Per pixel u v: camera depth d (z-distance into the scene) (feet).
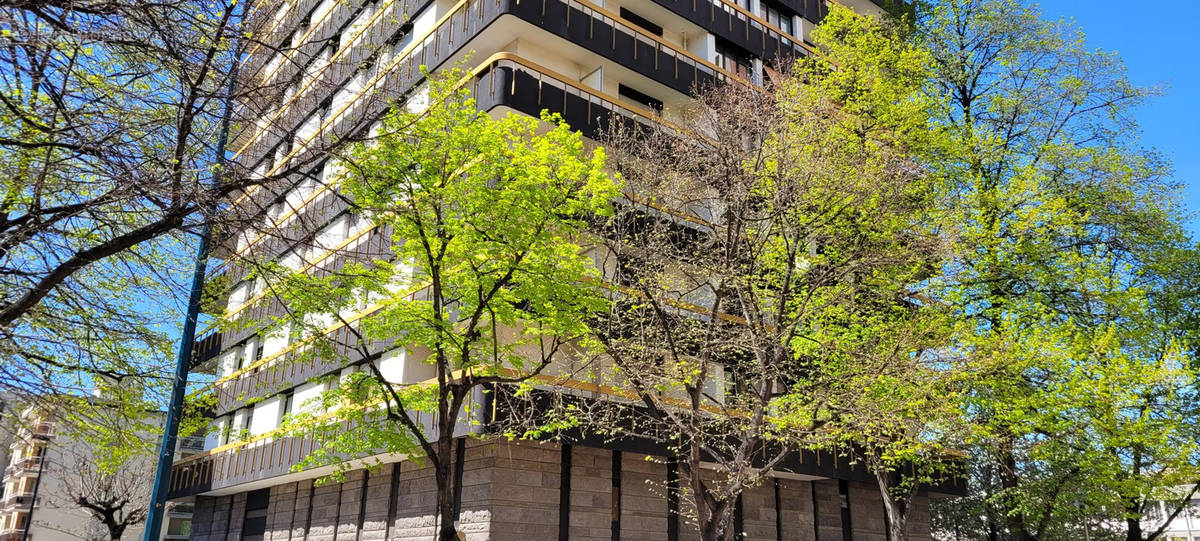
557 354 70.23
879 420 51.98
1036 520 82.89
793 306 59.26
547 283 50.72
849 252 58.80
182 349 45.29
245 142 38.73
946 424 58.75
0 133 29.17
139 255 32.17
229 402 100.83
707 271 56.75
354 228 85.40
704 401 70.74
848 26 74.43
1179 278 73.31
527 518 64.08
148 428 49.98
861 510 89.86
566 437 62.75
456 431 63.82
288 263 83.97
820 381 55.01
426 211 50.37
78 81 27.09
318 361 86.48
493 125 51.42
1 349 30.66
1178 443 63.62
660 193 59.62
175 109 27.94
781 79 68.28
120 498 127.95
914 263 62.03
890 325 59.21
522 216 49.08
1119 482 62.59
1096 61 72.49
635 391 61.67
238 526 98.99
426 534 68.95
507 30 78.84
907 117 67.26
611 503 69.36
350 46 41.57
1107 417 60.90
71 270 29.22
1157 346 66.59
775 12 108.17
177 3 25.80
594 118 77.25
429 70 83.92
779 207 53.83
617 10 90.17
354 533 78.95
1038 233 66.13
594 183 51.85
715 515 48.78
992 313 65.77
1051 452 62.44
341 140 35.83
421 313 53.01
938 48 79.41
